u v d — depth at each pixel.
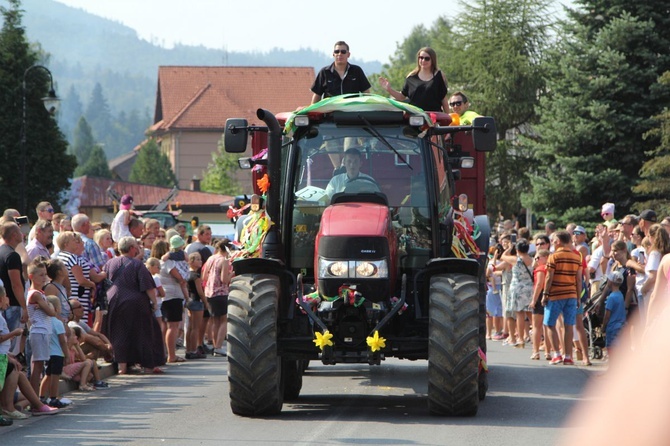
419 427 12.52
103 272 19.53
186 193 107.88
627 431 1.88
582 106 50.28
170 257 22.56
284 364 14.59
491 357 23.55
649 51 49.12
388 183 14.27
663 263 15.88
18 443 11.65
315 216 14.16
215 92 167.38
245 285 13.44
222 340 24.27
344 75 18.25
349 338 13.09
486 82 76.38
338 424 12.82
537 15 77.00
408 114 14.27
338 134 14.38
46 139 79.69
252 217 14.68
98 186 108.94
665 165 43.78
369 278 12.95
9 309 15.38
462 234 15.33
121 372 19.62
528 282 26.06
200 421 13.19
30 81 79.00
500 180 76.81
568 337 21.67
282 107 170.75
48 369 14.68
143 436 11.98
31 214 79.19
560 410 14.27
